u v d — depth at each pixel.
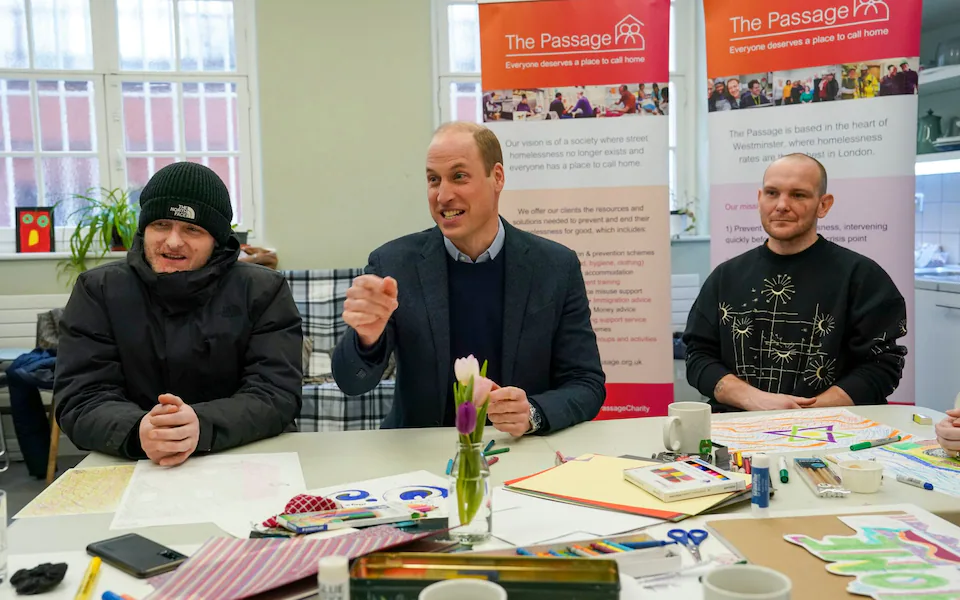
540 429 1.60
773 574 0.72
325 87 4.23
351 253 4.32
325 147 4.25
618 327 2.95
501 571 0.78
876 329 2.20
